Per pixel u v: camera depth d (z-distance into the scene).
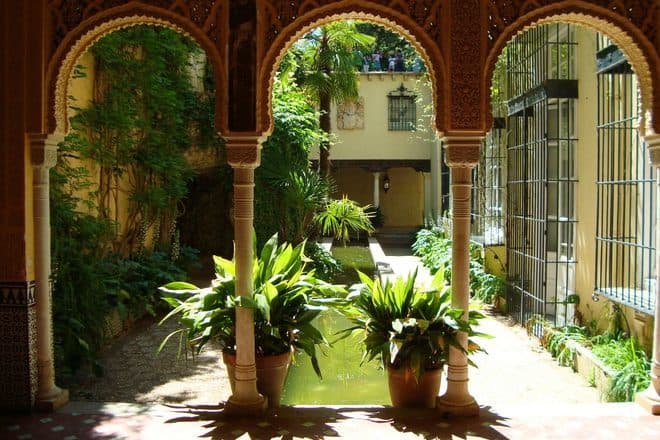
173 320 6.81
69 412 3.65
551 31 6.66
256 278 3.99
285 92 9.78
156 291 6.72
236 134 3.48
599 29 3.59
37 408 3.66
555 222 6.28
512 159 7.60
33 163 3.62
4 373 3.62
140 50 6.89
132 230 7.00
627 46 3.60
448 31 3.47
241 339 3.61
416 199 20.19
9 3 3.55
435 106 3.53
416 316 3.77
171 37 7.55
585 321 5.83
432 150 16.58
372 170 16.94
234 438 3.27
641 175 5.02
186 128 8.48
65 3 3.56
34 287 3.68
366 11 3.48
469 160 3.51
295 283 3.96
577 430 3.37
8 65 3.56
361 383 4.98
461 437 3.27
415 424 3.45
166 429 3.39
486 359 5.57
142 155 6.95
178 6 3.50
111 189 6.31
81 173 5.42
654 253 4.86
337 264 10.26
